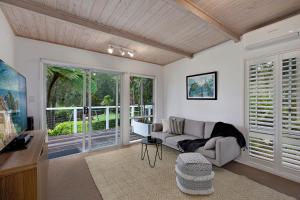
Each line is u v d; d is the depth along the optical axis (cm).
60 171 262
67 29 272
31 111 297
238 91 304
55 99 349
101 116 398
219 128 310
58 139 370
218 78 344
